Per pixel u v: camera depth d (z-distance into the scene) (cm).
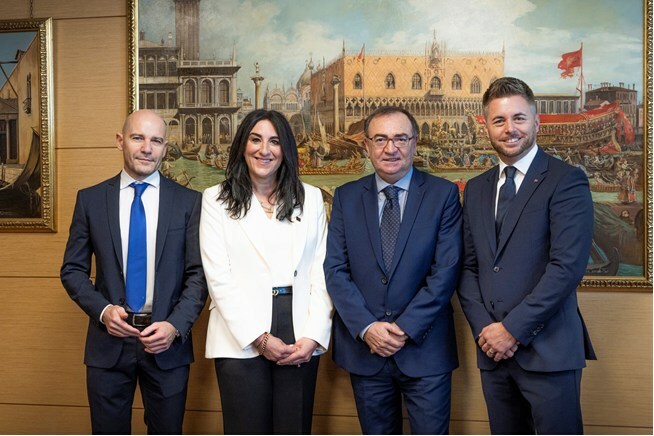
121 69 292
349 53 282
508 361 224
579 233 212
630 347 271
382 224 243
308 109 285
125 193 247
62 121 295
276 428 233
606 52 271
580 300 274
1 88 294
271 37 286
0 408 298
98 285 244
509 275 220
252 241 234
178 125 289
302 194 243
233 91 288
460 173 280
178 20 289
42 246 296
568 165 223
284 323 232
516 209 222
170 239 242
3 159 295
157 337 227
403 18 280
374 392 239
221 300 231
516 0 275
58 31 295
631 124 270
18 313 298
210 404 289
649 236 267
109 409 238
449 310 244
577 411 216
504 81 228
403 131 235
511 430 229
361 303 235
